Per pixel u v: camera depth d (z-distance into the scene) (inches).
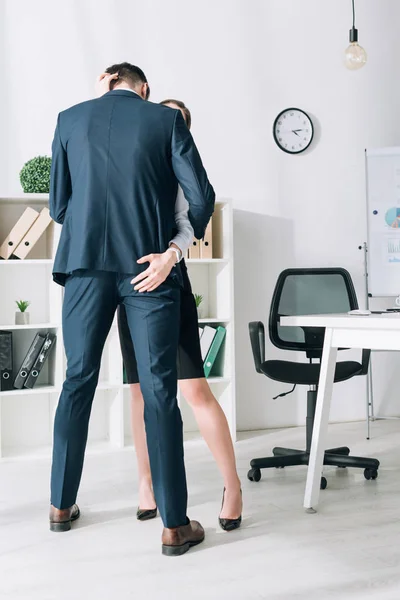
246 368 164.7
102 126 80.9
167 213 82.0
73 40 152.3
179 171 80.2
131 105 81.9
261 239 166.4
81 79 152.9
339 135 173.0
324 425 97.7
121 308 93.6
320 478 97.5
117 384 140.6
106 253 79.2
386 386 176.7
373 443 145.6
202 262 152.0
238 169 164.7
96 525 90.9
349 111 173.9
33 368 137.6
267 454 136.9
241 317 164.6
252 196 165.8
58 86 151.3
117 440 142.7
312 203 170.6
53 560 78.4
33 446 145.0
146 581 72.2
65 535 87.0
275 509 97.9
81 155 81.0
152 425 79.4
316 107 171.3
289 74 169.0
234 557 79.0
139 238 79.7
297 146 168.7
